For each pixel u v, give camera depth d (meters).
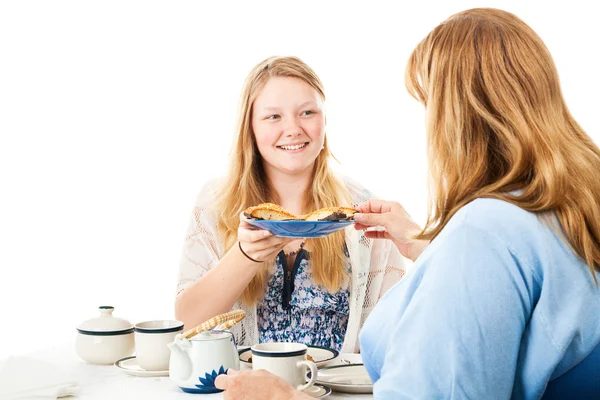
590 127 3.22
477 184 1.06
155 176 3.70
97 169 3.68
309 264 2.03
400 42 3.45
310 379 1.34
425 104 1.17
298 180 2.13
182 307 1.83
